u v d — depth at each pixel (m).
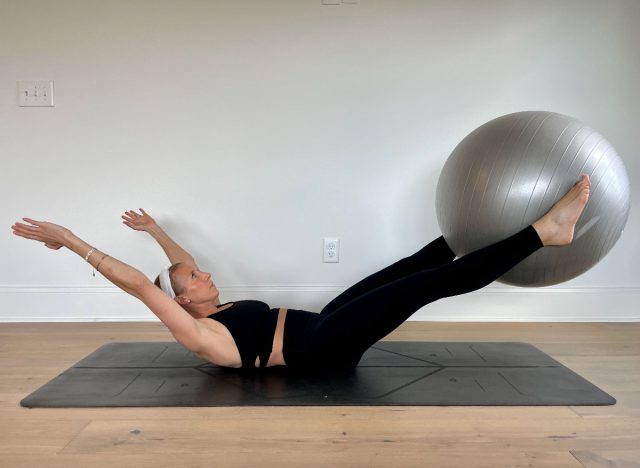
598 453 1.38
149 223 2.40
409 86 2.73
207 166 2.74
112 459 1.33
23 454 1.36
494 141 1.68
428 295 1.73
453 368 2.01
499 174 1.62
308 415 1.60
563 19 2.71
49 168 2.72
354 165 2.76
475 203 1.66
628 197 1.69
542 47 2.73
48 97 2.68
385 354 2.20
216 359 1.83
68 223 2.75
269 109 2.73
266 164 2.75
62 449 1.39
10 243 2.74
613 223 1.66
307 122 2.74
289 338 1.89
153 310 1.70
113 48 2.68
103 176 2.73
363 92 2.73
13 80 2.68
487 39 2.72
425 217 2.79
